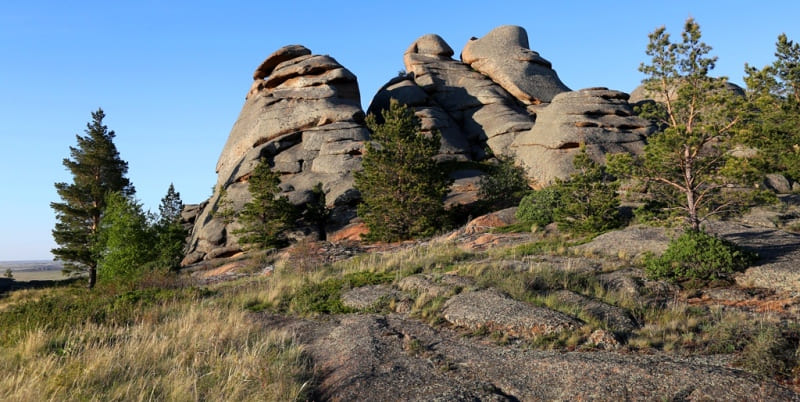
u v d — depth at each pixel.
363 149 42.38
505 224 29.47
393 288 16.69
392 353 10.35
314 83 49.12
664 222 17.36
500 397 7.65
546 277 15.14
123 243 34.50
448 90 54.56
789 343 8.42
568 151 38.94
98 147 50.00
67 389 8.40
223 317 14.51
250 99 53.19
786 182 33.22
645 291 14.07
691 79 17.05
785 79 22.47
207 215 42.12
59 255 44.66
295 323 14.15
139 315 15.11
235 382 8.59
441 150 45.22
